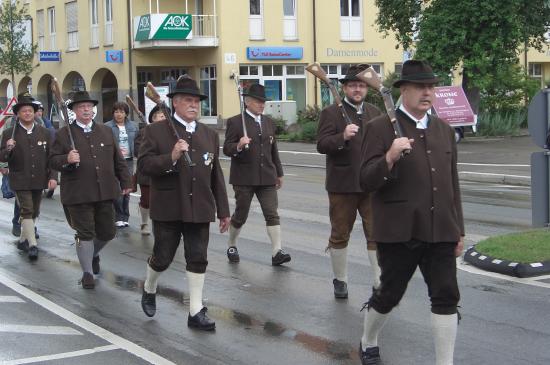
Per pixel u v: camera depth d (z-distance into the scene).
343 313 6.83
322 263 9.02
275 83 36.69
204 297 7.48
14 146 9.50
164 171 6.16
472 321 6.44
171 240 6.46
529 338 5.98
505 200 14.29
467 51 26.03
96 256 8.60
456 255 4.84
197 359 5.65
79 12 41.38
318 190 16.23
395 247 4.87
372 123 4.89
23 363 5.59
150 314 6.72
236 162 8.87
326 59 37.50
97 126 8.14
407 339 6.01
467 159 21.20
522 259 8.12
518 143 25.39
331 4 37.50
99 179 7.99
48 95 47.34
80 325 6.59
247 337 6.18
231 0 35.28
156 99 6.29
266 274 8.47
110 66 38.34
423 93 4.76
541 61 43.28
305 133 29.48
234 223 9.00
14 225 11.29
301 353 5.75
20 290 7.91
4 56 42.16
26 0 47.38
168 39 34.78
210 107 36.69
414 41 27.84
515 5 24.98
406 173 4.77
